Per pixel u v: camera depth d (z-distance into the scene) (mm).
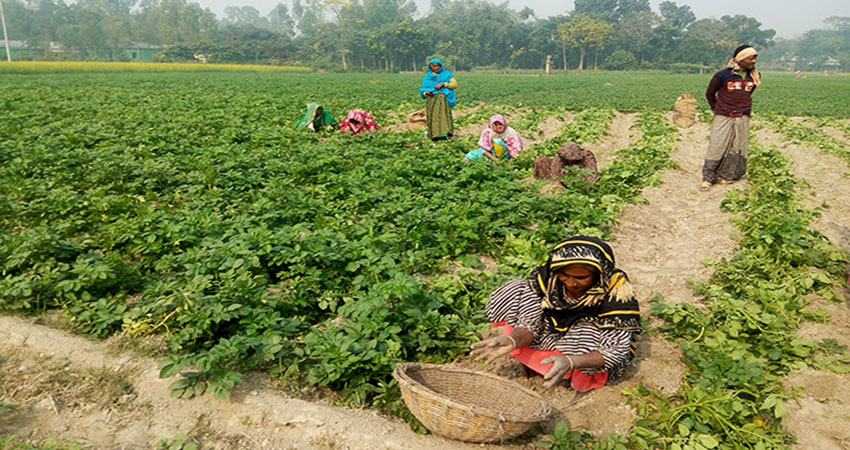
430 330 4422
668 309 4668
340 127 13664
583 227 7012
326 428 3350
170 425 3414
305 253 5199
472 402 3580
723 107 9023
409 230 6465
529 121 16703
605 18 153750
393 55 124000
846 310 5062
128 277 5195
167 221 6012
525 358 3924
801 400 3756
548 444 3303
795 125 16031
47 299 4781
